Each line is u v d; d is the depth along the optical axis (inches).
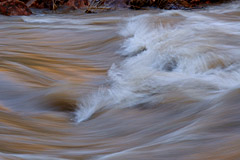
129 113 159.3
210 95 157.4
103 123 152.6
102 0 488.7
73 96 185.2
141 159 94.1
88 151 111.7
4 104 169.3
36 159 98.4
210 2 534.3
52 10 477.4
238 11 408.8
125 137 129.1
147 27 303.7
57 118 163.3
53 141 124.1
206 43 239.9
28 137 124.0
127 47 274.8
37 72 210.5
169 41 252.2
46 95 181.3
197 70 214.1
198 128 110.7
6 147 107.9
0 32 325.4
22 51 259.9
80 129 146.0
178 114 146.5
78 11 480.1
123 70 226.8
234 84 175.8
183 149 95.0
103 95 182.4
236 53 223.5
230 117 114.2
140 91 179.8
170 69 222.8
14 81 190.1
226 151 89.1
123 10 481.1
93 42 296.8
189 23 323.9
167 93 170.2
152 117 149.9
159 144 103.8
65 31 327.6
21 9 438.0
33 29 337.1
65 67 231.1
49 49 275.7
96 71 230.8
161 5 493.0
